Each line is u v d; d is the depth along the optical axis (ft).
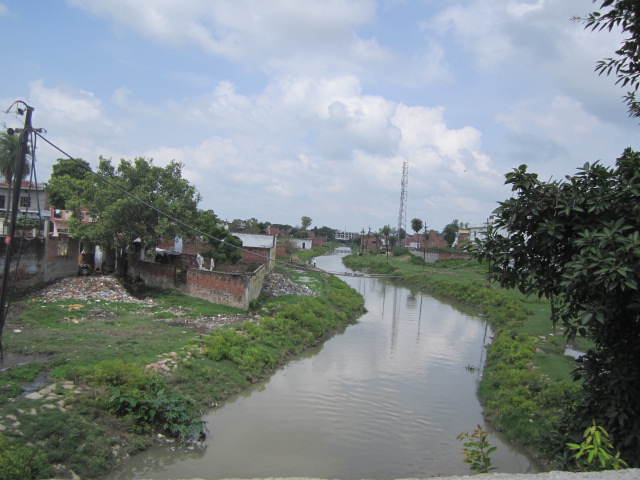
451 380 61.67
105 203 89.40
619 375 24.03
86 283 87.15
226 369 54.24
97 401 37.68
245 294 84.28
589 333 27.32
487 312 111.45
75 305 72.28
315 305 94.43
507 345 70.64
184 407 41.29
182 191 95.25
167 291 95.71
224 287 87.20
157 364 48.70
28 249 78.54
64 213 131.34
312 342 76.79
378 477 36.19
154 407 39.14
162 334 60.95
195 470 34.83
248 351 60.44
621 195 23.61
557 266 25.91
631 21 22.38
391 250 304.09
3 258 71.20
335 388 55.88
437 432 45.42
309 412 48.01
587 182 24.93
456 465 38.88
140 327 63.98
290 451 39.29
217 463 36.29
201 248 144.46
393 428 45.57
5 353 47.55
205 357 55.26
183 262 120.88
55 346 50.62
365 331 91.81
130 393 39.34
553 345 72.13
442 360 71.41
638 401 23.75
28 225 89.20
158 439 37.93
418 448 41.68
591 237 22.39
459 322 104.83
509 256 26.30
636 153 24.98
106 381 40.81
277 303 95.96
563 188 25.45
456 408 51.93
